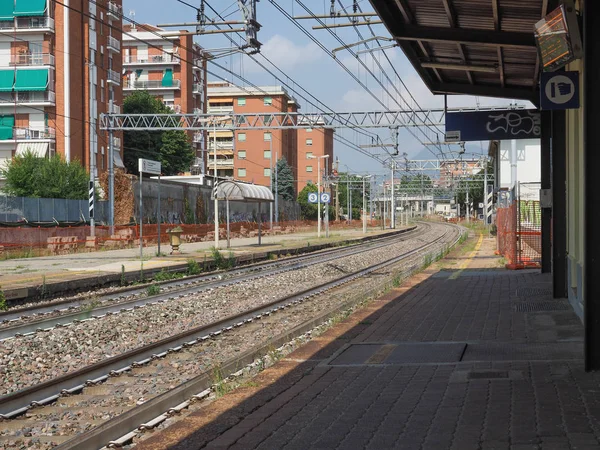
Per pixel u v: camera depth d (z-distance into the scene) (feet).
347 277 79.15
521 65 49.80
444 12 39.06
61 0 190.08
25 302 58.23
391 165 246.68
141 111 255.09
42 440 21.47
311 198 203.92
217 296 62.13
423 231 273.95
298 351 33.60
